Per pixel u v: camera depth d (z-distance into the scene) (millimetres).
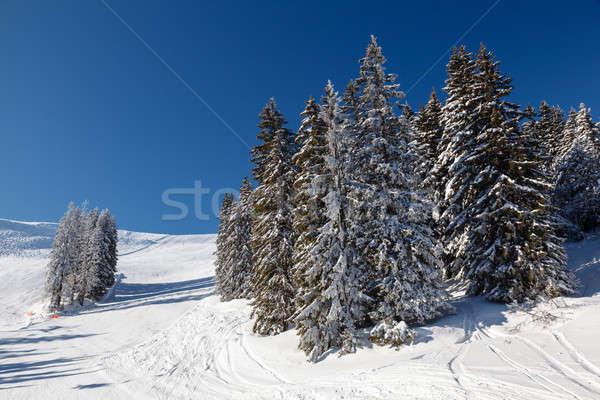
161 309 38406
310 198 16188
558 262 14812
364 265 15391
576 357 9039
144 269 84938
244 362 16109
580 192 26922
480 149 16641
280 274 18797
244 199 34344
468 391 8125
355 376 11188
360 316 14680
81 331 32375
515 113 16703
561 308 13109
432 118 23812
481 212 16922
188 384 15086
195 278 74625
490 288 16484
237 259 33000
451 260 22281
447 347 11805
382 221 14914
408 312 13781
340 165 15500
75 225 48188
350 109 17516
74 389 16562
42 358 24031
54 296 43062
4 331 34125
